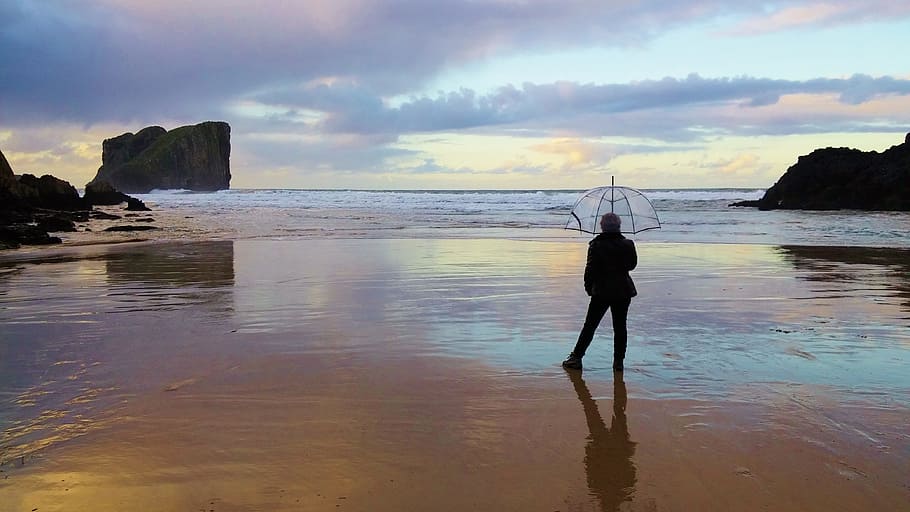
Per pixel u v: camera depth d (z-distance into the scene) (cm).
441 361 630
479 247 1894
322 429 449
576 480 370
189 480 371
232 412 483
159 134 15750
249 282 1186
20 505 343
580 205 663
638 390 537
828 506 339
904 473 376
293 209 4753
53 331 772
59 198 4500
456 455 405
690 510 337
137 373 587
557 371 596
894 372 587
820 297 1011
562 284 1153
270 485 364
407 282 1180
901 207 3828
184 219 3531
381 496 351
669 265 1427
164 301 984
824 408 488
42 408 493
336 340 719
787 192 4509
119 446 419
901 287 1112
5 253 1778
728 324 808
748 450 410
